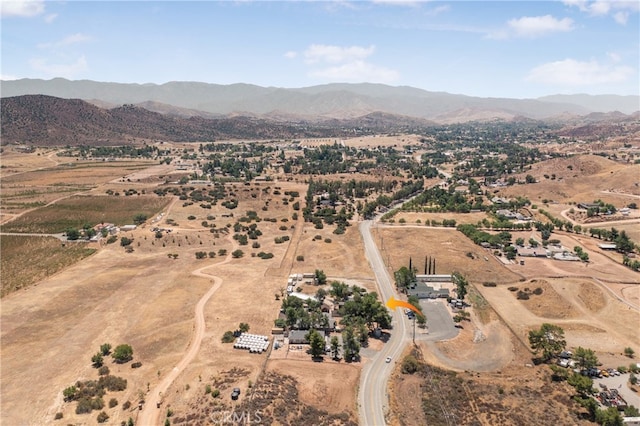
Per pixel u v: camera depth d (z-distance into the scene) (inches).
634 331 6328.7
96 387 4854.8
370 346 5871.1
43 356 5580.7
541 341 5585.6
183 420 4242.1
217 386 4793.3
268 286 7810.0
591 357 5280.5
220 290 7613.2
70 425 4298.7
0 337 6072.8
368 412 4512.8
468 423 4320.9
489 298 7396.7
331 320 6446.9
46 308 6939.0
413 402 4665.4
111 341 5940.0
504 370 5388.8
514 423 4308.6
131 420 4256.9
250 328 6230.3
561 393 4813.0
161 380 4972.9
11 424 4350.4
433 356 5689.0
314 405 4579.2
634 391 4945.9
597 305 7062.0
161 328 6269.7
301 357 5526.6
